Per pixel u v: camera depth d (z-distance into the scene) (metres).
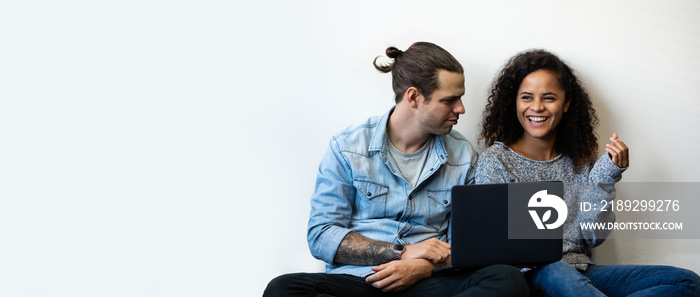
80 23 2.34
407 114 2.10
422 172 2.16
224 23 2.37
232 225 2.43
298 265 2.45
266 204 2.43
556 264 1.93
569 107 2.28
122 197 2.40
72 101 2.36
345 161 2.13
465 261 1.88
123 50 2.36
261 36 2.38
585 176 2.26
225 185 2.42
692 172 2.47
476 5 2.39
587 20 2.40
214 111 2.40
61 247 2.39
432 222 2.18
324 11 2.38
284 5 2.38
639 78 2.42
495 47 2.40
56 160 2.37
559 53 2.41
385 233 2.13
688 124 2.44
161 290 2.43
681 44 2.41
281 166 2.42
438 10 2.39
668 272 1.94
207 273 2.44
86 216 2.39
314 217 2.13
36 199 2.38
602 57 2.41
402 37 2.39
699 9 2.40
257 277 2.45
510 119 2.28
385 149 2.14
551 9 2.39
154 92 2.38
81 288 2.40
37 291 2.39
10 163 2.36
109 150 2.38
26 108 2.35
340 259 2.06
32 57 2.34
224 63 2.39
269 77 2.40
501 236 1.89
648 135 2.45
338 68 2.40
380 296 1.96
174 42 2.37
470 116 2.43
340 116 2.41
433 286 1.95
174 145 2.40
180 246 2.43
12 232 2.37
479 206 1.87
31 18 2.33
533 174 2.23
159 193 2.41
